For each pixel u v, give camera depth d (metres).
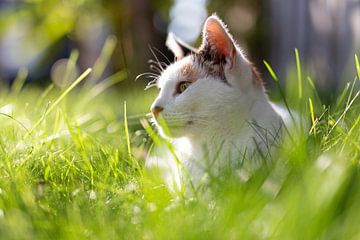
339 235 0.71
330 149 0.88
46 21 2.46
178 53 1.09
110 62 2.47
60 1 2.44
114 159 0.96
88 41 3.02
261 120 0.98
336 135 0.93
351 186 0.76
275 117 1.00
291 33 2.28
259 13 2.66
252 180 0.83
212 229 0.74
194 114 1.00
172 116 1.00
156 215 0.77
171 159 1.00
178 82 1.02
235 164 0.91
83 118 1.25
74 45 3.14
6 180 0.89
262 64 2.65
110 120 1.34
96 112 1.42
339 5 1.74
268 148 0.92
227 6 2.64
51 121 1.20
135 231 0.76
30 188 0.86
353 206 0.73
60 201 0.84
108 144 1.08
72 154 0.99
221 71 1.00
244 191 0.80
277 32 2.52
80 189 0.86
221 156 0.95
